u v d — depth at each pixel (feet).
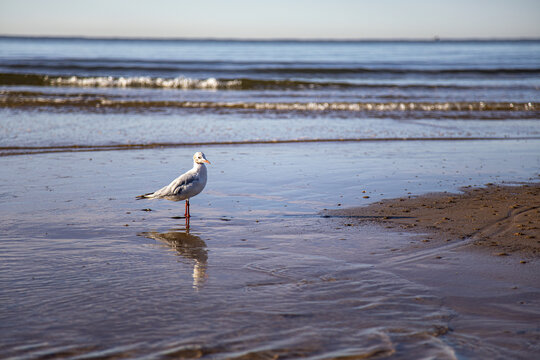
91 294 17.85
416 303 17.21
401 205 30.48
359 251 22.67
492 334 15.02
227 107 74.79
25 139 50.98
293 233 25.43
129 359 13.58
